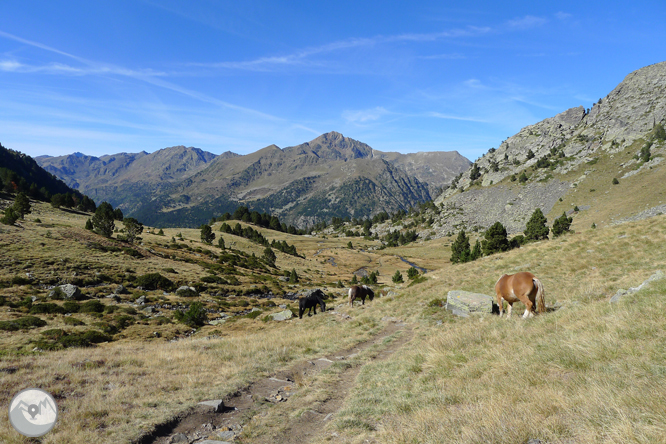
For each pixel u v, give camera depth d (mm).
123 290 42938
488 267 30047
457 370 8242
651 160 170250
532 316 11602
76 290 36750
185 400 8438
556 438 4090
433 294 24641
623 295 10984
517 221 177500
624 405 4223
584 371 5953
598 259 22234
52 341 22500
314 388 9586
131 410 7570
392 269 120500
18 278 37031
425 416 5738
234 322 34094
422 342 13000
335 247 168375
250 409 8219
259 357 13469
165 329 30062
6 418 6695
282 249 131750
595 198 163500
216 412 7949
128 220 72750
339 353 14477
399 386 8289
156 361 12391
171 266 60438
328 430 6547
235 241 122938
